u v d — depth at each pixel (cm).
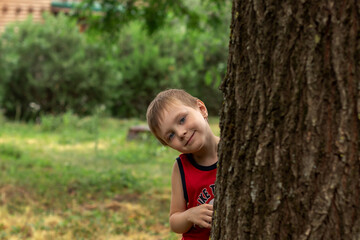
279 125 156
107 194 657
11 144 1050
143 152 1063
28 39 1630
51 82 1614
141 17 842
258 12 161
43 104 1653
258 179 162
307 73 150
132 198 650
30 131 1402
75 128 1470
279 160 156
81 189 678
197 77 1831
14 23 1705
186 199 241
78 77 1638
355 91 144
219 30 879
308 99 150
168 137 226
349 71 144
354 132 145
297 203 153
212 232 187
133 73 1836
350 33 144
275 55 156
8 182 694
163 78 1858
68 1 1947
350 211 145
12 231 477
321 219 149
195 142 222
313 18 148
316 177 150
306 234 151
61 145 1174
